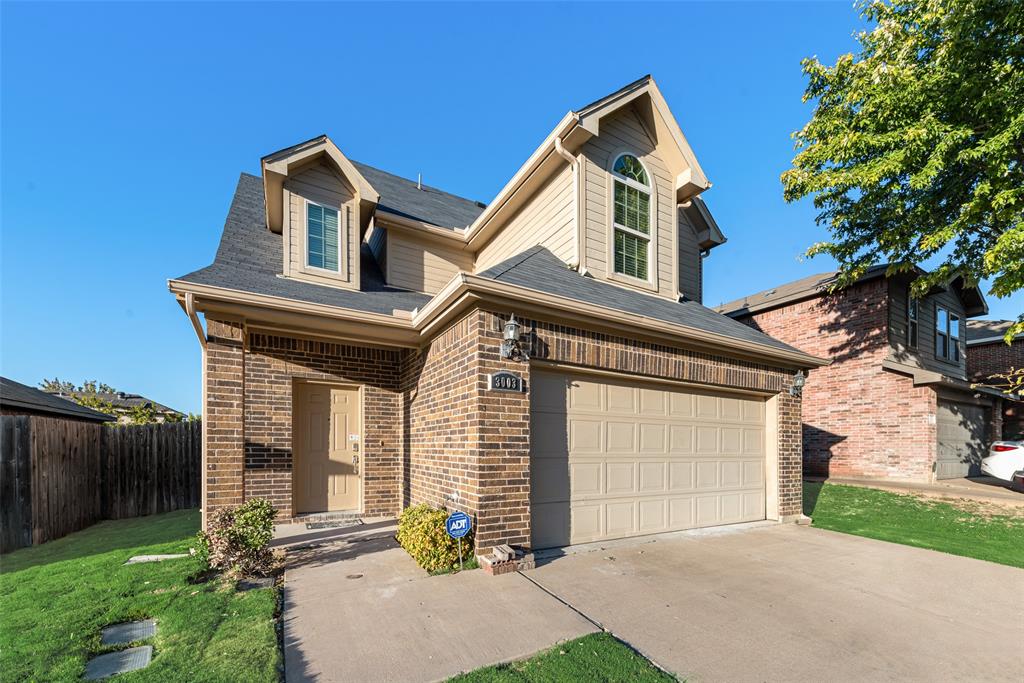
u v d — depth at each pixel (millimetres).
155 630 3623
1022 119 7738
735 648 3332
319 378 7359
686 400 7180
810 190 10977
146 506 9703
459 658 3115
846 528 7492
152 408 22141
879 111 9883
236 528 4781
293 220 7855
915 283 11266
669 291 8875
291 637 3430
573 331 5922
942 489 10734
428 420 6668
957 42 8586
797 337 14703
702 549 5973
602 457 6230
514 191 8742
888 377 12508
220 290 5617
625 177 8359
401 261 9648
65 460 7812
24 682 2801
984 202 8852
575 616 3822
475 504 5070
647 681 2844
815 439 14008
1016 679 2957
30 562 5852
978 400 14461
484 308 5234
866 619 3871
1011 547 6305
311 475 7449
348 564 5117
